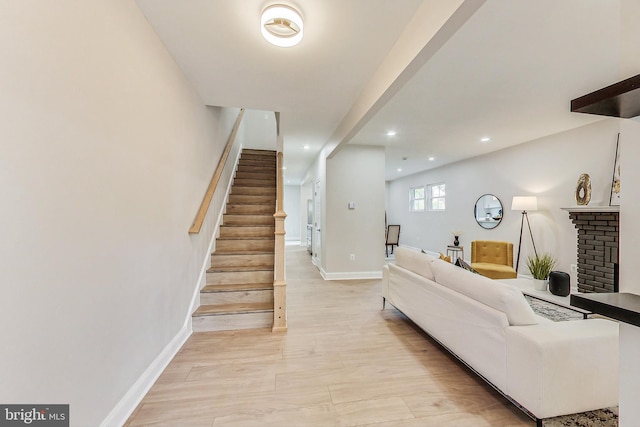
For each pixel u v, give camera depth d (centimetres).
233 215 409
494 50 207
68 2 110
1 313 86
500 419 157
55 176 105
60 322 108
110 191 138
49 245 103
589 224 359
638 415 71
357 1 153
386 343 249
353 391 181
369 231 515
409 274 275
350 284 467
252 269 322
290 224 1138
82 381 120
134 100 158
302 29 165
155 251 188
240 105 300
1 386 87
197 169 274
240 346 241
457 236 631
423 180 800
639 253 72
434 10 145
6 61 86
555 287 296
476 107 320
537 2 159
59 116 107
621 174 76
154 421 153
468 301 191
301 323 295
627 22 73
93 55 125
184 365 209
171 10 161
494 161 550
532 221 468
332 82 247
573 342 144
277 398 174
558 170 424
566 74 243
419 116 348
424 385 188
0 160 85
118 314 147
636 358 71
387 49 198
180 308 238
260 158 605
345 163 507
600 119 359
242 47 195
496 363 167
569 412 144
